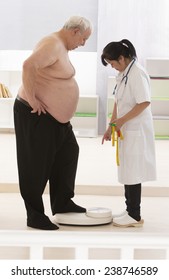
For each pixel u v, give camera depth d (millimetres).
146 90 3297
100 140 7953
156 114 8812
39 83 3240
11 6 8602
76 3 8625
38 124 3240
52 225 3342
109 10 8547
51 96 3242
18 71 8844
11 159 5895
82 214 3568
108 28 8578
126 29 8578
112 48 3305
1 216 3721
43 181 3336
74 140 3510
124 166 3377
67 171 3529
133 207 3498
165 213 3965
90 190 4633
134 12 8555
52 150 3299
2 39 8648
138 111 3283
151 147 3398
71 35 3268
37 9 8617
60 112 3271
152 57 8641
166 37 8609
